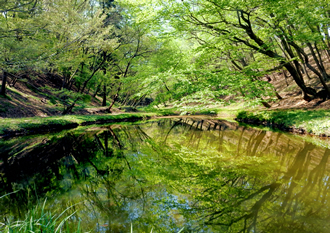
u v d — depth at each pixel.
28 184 4.47
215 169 5.20
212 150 7.31
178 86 8.10
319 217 2.96
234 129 12.42
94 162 6.16
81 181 4.62
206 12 7.93
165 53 16.30
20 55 10.29
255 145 7.85
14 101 14.52
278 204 3.37
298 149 6.90
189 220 3.03
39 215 3.10
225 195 3.79
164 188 4.18
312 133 9.30
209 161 5.91
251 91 8.59
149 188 4.20
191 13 8.48
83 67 20.14
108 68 21.20
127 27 18.08
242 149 7.27
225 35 8.80
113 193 4.00
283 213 3.10
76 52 16.00
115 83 20.83
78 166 5.76
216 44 9.76
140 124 16.72
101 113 21.61
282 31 9.48
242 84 7.90
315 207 3.23
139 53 20.22
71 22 11.72
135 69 18.05
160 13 8.48
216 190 4.02
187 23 9.12
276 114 13.31
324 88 12.76
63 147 8.20
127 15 15.24
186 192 3.99
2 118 11.87
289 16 8.32
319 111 10.89
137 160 6.31
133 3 9.05
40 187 4.29
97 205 3.50
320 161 5.51
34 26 10.42
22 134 10.64
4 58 10.29
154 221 3.01
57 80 24.39
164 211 3.29
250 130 11.64
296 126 10.48
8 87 16.22
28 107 15.05
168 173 5.05
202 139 9.51
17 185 4.43
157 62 15.91
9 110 13.12
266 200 3.51
